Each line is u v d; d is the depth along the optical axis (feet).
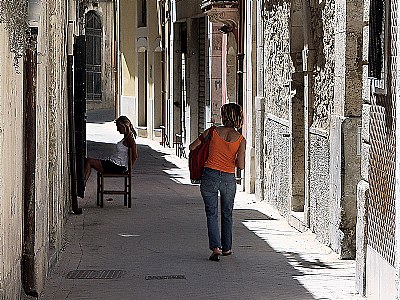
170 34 132.67
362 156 43.04
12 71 33.88
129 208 73.92
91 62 217.77
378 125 39.52
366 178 42.39
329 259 52.21
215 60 102.42
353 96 51.57
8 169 33.14
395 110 36.52
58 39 54.29
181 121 126.93
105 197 80.84
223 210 52.90
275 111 73.51
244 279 46.57
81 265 50.21
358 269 43.04
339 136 51.98
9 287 33.50
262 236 60.49
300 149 65.46
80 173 71.77
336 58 53.21
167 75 136.15
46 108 44.80
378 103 39.45
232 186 52.37
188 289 44.19
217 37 102.17
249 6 82.53
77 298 42.04
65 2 65.62
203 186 52.13
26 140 39.29
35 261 40.24
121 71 169.68
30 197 39.73
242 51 86.43
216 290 44.01
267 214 71.20
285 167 68.33
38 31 39.09
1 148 31.01
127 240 58.65
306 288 44.37
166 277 47.06
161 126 140.67
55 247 50.42
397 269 35.86
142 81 159.84
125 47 167.84
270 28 75.25
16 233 36.09
